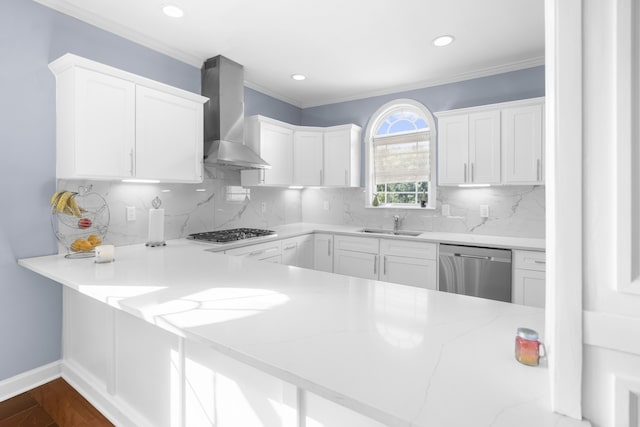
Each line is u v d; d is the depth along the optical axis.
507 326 0.96
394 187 4.02
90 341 1.87
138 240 2.61
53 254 2.12
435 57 3.04
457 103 3.49
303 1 2.19
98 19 2.30
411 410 0.58
